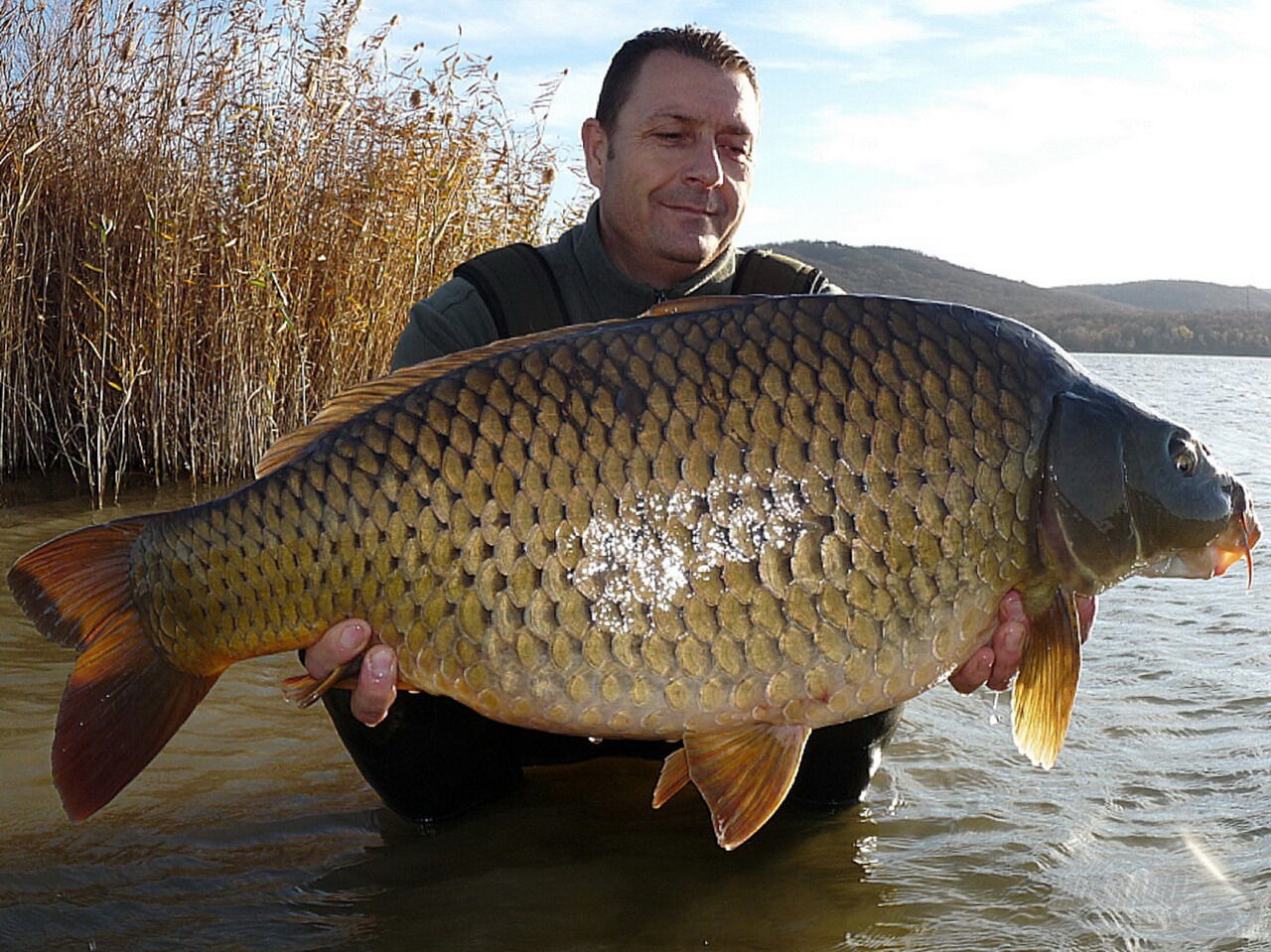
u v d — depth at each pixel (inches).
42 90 131.1
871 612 37.6
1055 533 39.0
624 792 55.2
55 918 42.6
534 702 37.3
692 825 51.6
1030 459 38.7
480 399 36.9
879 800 53.9
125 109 131.6
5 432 134.8
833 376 37.7
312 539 37.1
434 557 36.7
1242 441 207.5
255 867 47.0
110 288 131.7
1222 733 60.9
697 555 36.8
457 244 137.6
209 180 132.2
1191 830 50.3
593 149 55.9
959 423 38.2
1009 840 49.7
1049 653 40.4
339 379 135.0
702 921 43.4
